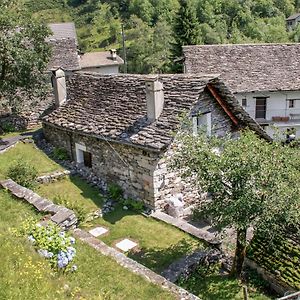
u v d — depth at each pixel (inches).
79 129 573.3
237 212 334.0
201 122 543.8
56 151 640.4
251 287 379.2
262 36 2303.2
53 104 703.7
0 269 248.5
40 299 231.5
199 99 527.8
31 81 719.1
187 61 1011.9
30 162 603.2
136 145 472.7
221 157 346.9
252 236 439.8
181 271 370.9
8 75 707.4
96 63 1684.3
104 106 594.9
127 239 426.9
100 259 313.3
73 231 368.8
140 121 511.8
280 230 388.2
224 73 990.4
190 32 1635.1
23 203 410.0
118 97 589.6
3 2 702.5
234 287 371.9
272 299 362.9
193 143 374.3
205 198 476.4
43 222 353.4
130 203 501.4
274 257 393.7
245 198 329.1
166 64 1825.8
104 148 542.3
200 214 386.6
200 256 391.2
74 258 302.0
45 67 745.6
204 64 1006.4
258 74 996.6
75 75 718.5
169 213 493.4
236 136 595.2
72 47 1126.4
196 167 362.3
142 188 494.6
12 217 375.2
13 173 513.7
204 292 362.3
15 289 232.2
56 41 1124.5
